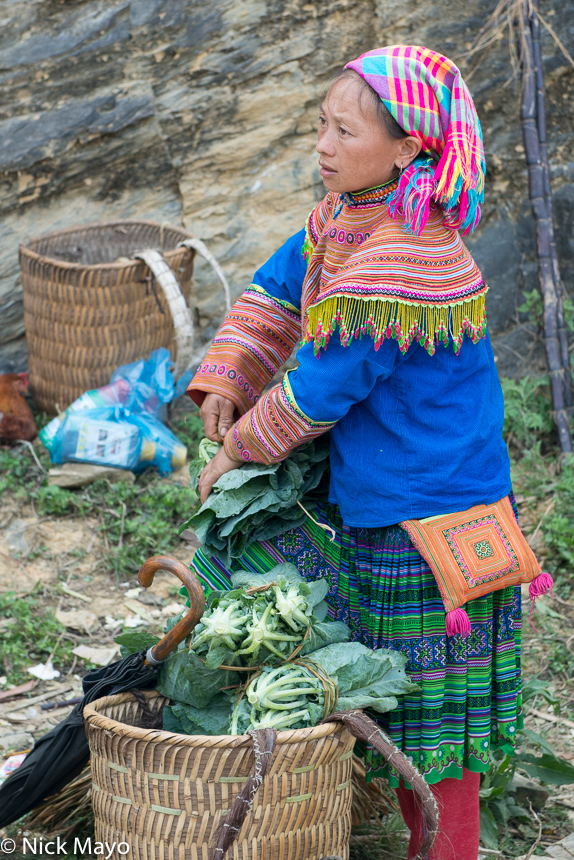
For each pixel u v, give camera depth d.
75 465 4.53
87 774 2.58
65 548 4.21
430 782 2.22
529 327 5.48
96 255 5.22
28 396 5.28
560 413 5.02
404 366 2.15
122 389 4.78
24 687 3.34
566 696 3.35
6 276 5.18
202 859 1.99
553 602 3.97
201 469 2.56
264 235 5.55
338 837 2.13
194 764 1.95
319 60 5.25
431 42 5.26
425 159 2.10
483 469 2.24
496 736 2.36
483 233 5.50
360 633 2.32
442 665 2.21
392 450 2.19
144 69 5.06
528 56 4.94
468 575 2.15
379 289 2.01
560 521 4.33
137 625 3.77
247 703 2.14
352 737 2.11
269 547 2.42
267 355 2.54
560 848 2.59
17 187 5.05
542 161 5.08
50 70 4.90
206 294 5.54
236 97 5.22
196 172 5.38
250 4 5.04
